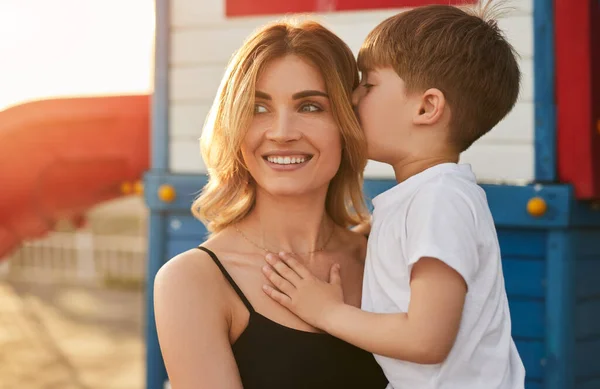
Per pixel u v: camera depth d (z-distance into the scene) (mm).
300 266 1582
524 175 2936
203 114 3469
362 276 1697
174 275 1492
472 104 1604
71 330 9195
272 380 1498
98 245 13047
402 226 1525
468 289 1484
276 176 1570
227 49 3434
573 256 2943
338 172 1787
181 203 3416
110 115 4496
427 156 1604
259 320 1516
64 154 4562
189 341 1437
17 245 4855
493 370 1540
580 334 3041
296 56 1561
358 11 3131
